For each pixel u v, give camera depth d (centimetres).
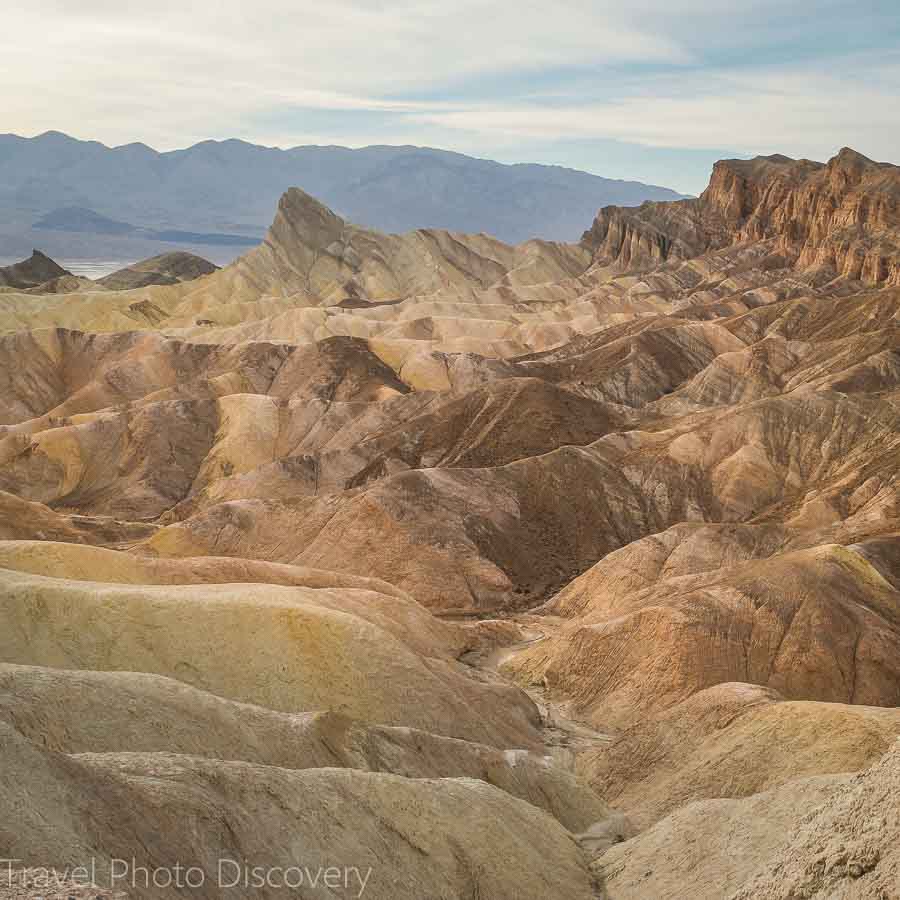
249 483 11344
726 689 4984
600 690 6166
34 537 8962
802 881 1978
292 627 4791
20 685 3009
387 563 8788
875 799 1988
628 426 12462
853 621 6197
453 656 6775
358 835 2714
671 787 4469
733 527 8444
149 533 10081
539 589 8856
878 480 9525
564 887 3269
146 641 4647
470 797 3369
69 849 1773
